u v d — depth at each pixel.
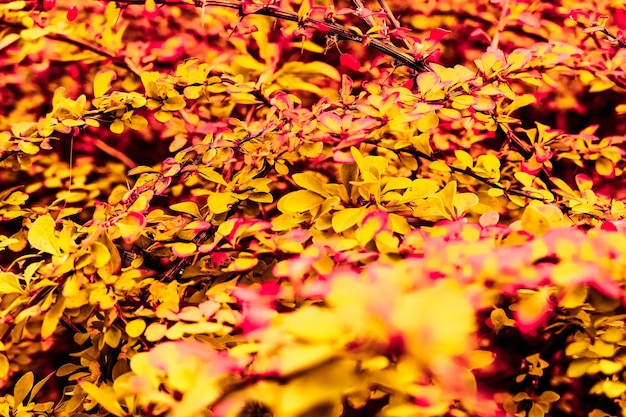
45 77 1.38
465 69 1.05
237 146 1.08
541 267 0.92
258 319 0.92
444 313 0.81
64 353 1.23
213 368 0.89
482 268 0.92
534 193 1.08
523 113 1.38
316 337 0.82
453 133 1.26
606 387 1.01
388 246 0.98
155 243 1.07
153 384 0.92
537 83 1.07
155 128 1.39
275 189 1.23
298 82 1.31
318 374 0.82
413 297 0.84
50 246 1.00
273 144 1.07
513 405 1.03
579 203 1.07
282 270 0.97
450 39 1.39
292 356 0.80
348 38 1.13
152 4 1.15
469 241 0.94
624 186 1.25
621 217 1.06
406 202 1.02
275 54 1.31
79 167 1.34
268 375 0.88
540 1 1.36
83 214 1.33
